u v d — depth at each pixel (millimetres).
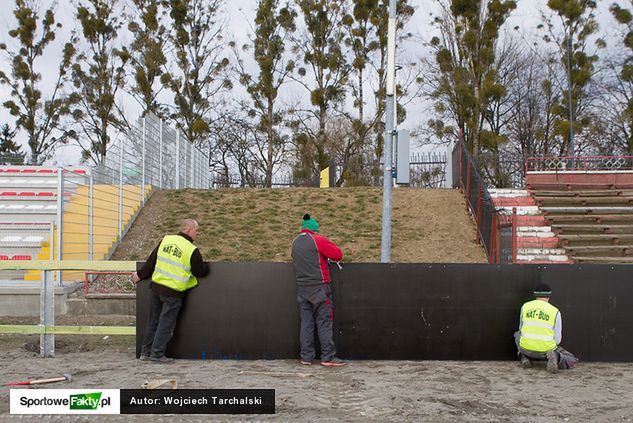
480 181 16266
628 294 8375
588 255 15203
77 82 41281
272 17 39656
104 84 40469
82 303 12336
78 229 13727
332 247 8086
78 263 8312
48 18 41375
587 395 6555
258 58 39375
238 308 8414
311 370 7727
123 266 8336
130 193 17766
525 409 6023
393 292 8414
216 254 15555
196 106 40375
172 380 6746
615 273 8383
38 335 10102
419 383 7039
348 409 5988
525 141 40812
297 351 8406
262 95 39938
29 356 8484
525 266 8414
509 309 8406
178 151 24172
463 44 33312
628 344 8328
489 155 30516
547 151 38938
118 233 16203
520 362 8109
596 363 8281
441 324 8391
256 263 8438
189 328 8383
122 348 9109
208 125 40625
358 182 32906
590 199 18016
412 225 17453
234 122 44562
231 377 7238
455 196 19453
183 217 18266
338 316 8414
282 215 18531
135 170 18531
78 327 8359
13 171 18984
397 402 6215
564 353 7871
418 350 8383
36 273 13773
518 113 41406
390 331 8391
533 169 25125
